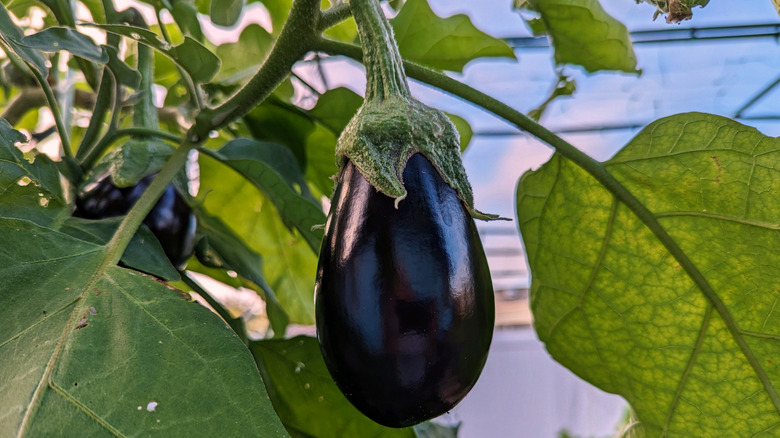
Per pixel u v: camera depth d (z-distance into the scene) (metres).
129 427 0.36
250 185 0.78
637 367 0.67
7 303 0.41
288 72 0.55
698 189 0.61
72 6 0.71
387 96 0.48
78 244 0.45
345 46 0.54
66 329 0.39
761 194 0.59
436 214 0.45
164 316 0.41
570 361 0.69
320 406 0.62
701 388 0.65
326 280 0.45
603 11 0.85
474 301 0.44
